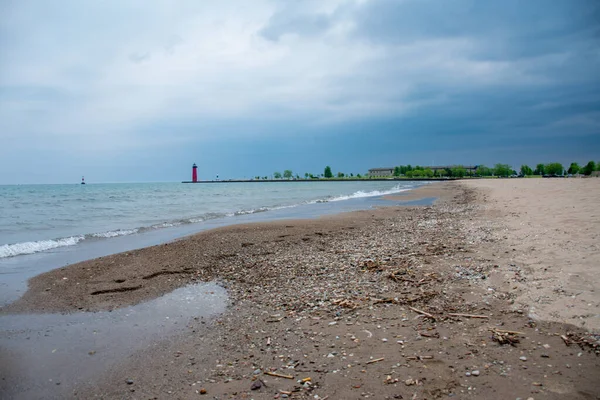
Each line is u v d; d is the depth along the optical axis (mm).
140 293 8125
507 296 6582
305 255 11141
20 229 18406
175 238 15617
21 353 5344
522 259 8625
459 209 23562
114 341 5707
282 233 15727
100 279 9188
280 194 57000
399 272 8445
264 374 4551
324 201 37969
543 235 10820
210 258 11273
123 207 32375
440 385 4090
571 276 6992
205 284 8695
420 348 4973
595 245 8914
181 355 5176
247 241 13961
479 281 7508
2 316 6836
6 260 11602
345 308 6570
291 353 5055
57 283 8867
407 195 45875
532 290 6617
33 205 34219
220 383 4398
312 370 4566
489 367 4398
